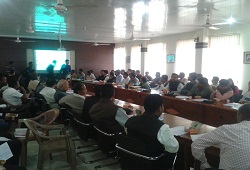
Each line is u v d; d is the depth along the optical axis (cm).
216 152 180
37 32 922
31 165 286
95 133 296
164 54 1001
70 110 329
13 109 434
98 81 892
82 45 1266
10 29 839
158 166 189
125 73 796
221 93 442
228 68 732
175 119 280
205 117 407
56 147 257
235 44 708
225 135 152
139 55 1157
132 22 661
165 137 178
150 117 187
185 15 552
